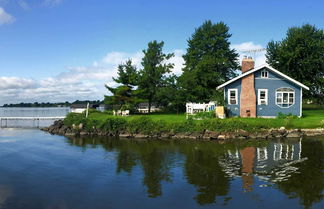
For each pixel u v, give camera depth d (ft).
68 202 31.81
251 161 49.16
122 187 36.40
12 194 34.55
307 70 140.26
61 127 106.73
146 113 136.46
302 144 65.87
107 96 127.75
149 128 86.02
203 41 170.50
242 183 36.96
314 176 39.55
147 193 34.01
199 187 35.70
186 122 85.20
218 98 101.09
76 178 40.83
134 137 84.58
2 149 65.62
